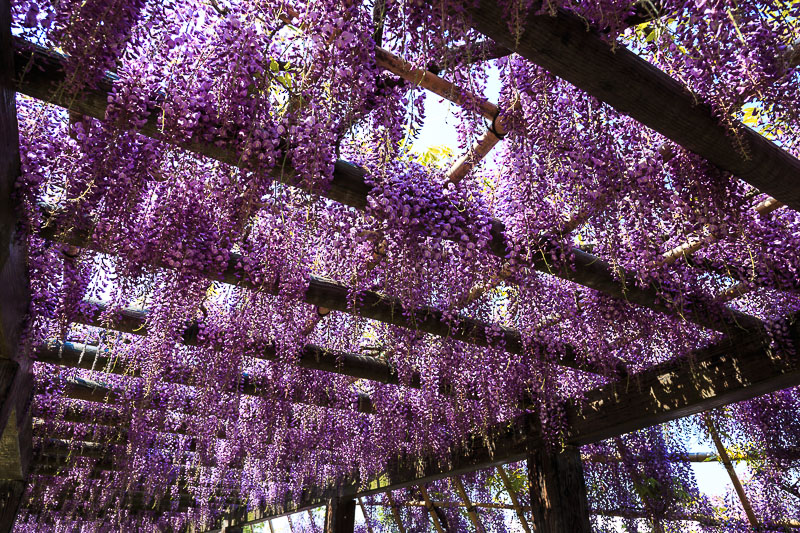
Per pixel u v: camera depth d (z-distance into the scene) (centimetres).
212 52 154
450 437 461
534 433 426
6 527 366
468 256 214
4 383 209
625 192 183
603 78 148
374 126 167
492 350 320
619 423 372
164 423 422
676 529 450
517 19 120
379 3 133
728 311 300
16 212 176
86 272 215
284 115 168
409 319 273
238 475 668
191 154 172
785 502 432
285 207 192
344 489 649
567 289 298
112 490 613
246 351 287
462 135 180
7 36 144
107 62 141
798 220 248
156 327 258
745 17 126
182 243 204
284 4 150
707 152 172
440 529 662
